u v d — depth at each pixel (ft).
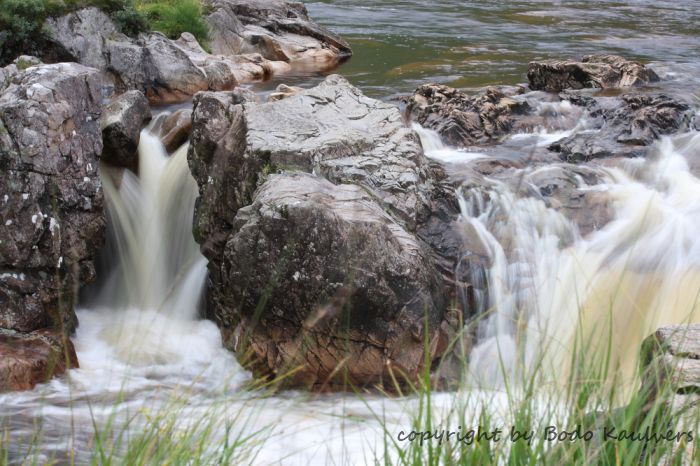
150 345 26.89
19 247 26.02
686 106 39.58
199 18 58.65
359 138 28.09
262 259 22.84
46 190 26.63
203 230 28.30
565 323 24.71
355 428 18.99
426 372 11.55
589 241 27.94
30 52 45.65
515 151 36.60
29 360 24.23
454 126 38.37
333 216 22.48
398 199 26.37
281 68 59.26
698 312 24.71
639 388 12.24
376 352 22.79
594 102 42.37
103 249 31.09
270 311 23.15
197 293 29.66
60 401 22.88
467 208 28.68
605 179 32.30
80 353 26.55
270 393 14.01
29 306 26.14
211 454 12.04
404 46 66.39
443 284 25.13
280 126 28.35
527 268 26.66
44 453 18.66
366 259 22.44
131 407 22.44
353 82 53.47
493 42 67.87
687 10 88.53
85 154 28.27
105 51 47.57
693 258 26.61
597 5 92.12
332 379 23.17
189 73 49.44
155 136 35.17
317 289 22.52
